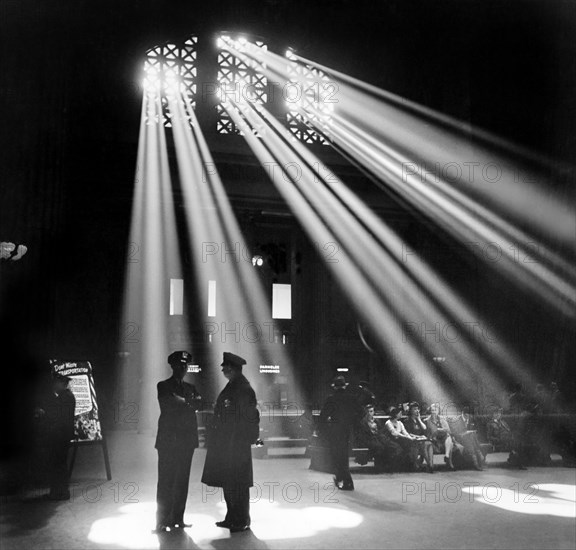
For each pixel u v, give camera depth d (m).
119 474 11.45
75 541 6.63
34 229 13.68
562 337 19.84
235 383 7.32
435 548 6.33
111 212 20.86
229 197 21.94
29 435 12.06
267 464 13.20
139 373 20.25
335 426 9.95
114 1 21.50
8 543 6.54
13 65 13.03
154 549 6.30
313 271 22.83
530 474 11.55
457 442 12.31
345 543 6.53
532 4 21.92
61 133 15.76
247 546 6.41
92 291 20.20
